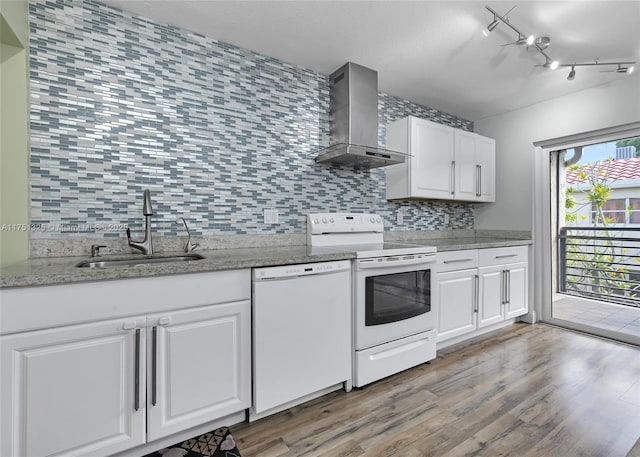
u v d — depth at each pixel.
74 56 1.60
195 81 1.94
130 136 1.74
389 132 2.86
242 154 2.11
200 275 1.36
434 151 2.83
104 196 1.67
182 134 1.89
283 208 2.29
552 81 2.62
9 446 1.02
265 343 1.51
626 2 1.65
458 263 2.51
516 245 2.96
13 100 1.45
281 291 1.56
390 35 1.98
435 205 3.33
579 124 2.80
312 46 2.11
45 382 1.08
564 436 1.44
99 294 1.15
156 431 1.27
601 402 1.72
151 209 1.68
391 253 1.98
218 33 1.95
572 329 2.92
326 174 2.52
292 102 2.33
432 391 1.85
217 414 1.41
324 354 1.72
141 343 1.24
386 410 1.66
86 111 1.63
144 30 1.78
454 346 2.55
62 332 1.09
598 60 2.27
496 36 1.99
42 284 1.05
